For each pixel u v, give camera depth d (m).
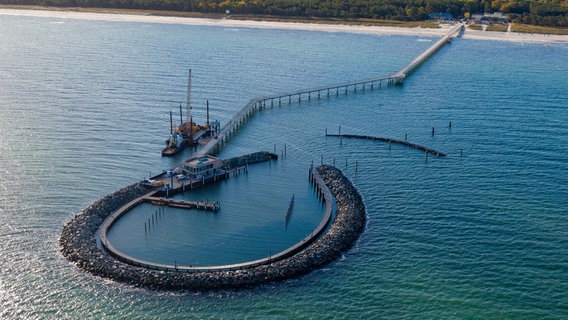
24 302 93.75
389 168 153.12
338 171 148.25
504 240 115.56
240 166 154.12
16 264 103.12
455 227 120.50
